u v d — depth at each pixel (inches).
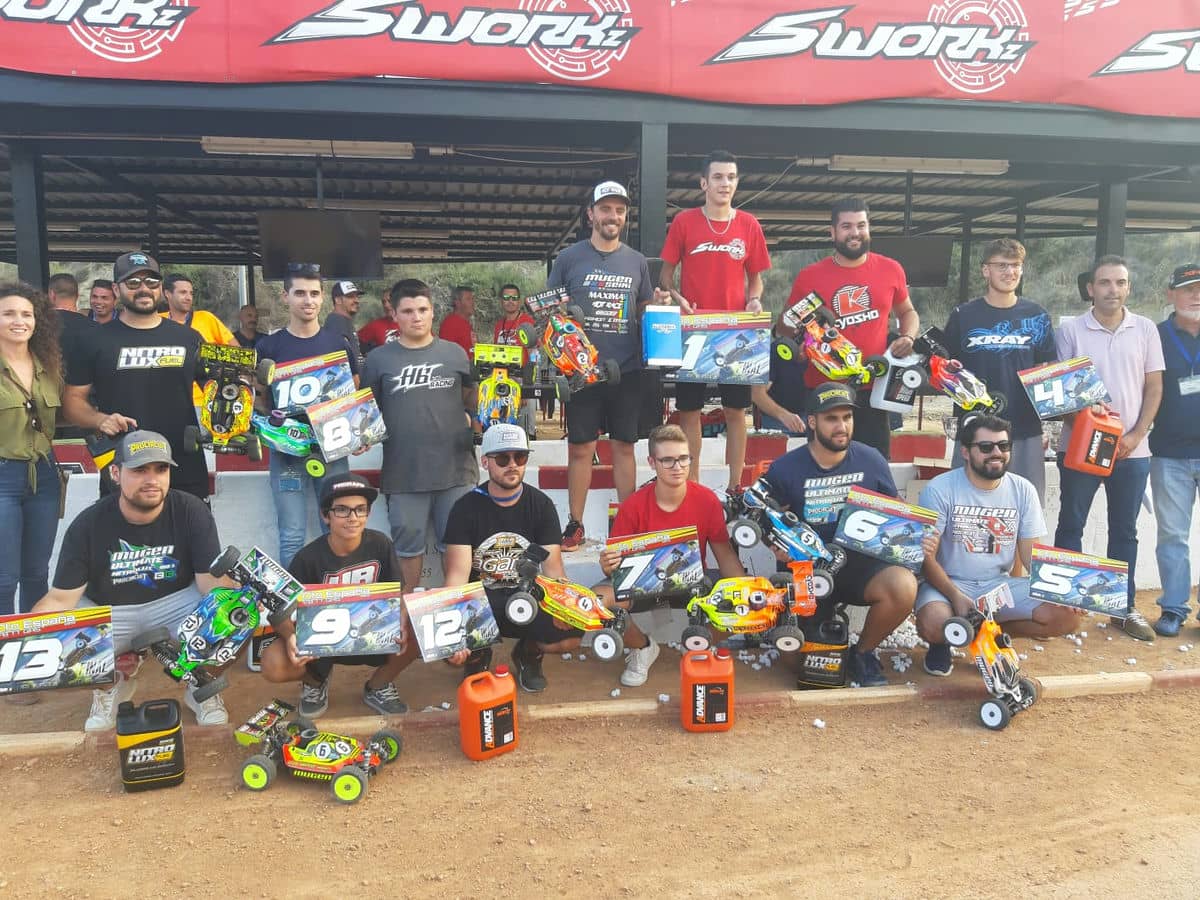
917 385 197.0
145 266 178.4
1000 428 178.4
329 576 160.1
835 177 478.9
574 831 122.3
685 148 351.9
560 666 194.4
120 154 354.6
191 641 145.6
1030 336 206.5
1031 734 156.2
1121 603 171.0
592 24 255.8
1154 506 216.4
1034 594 173.9
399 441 189.6
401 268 1079.0
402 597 157.6
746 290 224.2
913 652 200.1
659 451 170.1
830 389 173.9
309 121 294.4
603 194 197.9
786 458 186.9
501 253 713.6
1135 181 483.8
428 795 133.6
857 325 211.2
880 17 268.8
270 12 241.3
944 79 275.0
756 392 213.9
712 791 134.4
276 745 138.5
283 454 192.7
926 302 981.2
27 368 169.2
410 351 191.0
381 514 215.6
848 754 147.9
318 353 197.5
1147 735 155.6
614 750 149.9
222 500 215.6
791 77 267.6
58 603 151.6
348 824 124.9
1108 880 109.9
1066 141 342.6
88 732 152.7
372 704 164.7
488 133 306.0
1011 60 277.6
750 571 214.2
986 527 185.8
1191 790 134.3
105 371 179.6
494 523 169.8
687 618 209.8
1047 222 648.4
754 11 263.1
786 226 624.1
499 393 190.1
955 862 114.0
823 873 111.6
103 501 158.1
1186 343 208.5
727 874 111.4
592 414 203.8
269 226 391.2
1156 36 284.4
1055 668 188.5
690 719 156.9
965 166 422.9
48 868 113.7
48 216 541.0
